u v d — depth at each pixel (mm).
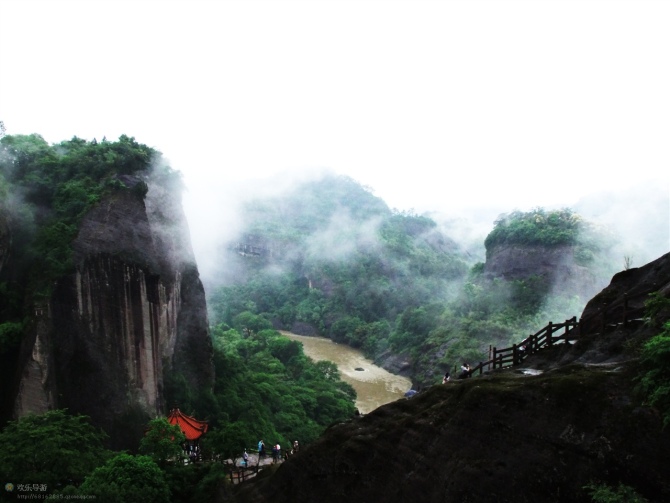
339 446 20594
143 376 42875
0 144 47250
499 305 88312
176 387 46344
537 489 14328
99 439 32719
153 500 26406
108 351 40562
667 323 14172
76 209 42719
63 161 47250
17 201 42625
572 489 13734
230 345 87625
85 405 38219
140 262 43875
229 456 34625
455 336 85500
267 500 22656
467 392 17062
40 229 41750
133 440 39750
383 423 19812
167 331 47344
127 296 42594
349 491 19359
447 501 15883
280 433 54969
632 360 15180
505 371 20875
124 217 43812
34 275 39031
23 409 34562
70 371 38062
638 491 12734
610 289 23250
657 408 13258
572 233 91562
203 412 49094
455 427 16828
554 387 15164
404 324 103625
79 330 39031
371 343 108688
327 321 128250
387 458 18703
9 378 36406
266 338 98312
